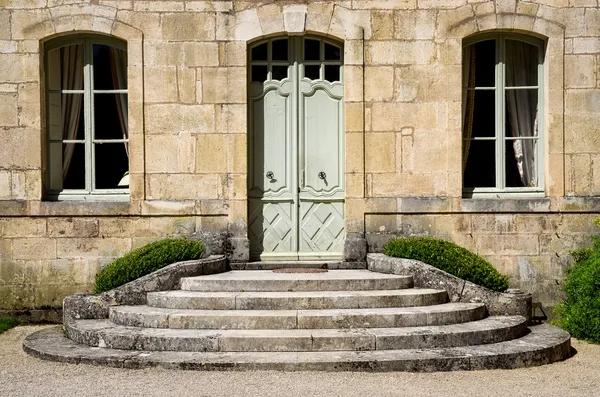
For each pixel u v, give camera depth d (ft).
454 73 34.19
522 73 35.09
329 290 29.86
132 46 33.96
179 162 34.06
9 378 23.97
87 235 33.86
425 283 30.55
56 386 22.97
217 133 34.14
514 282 34.12
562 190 34.24
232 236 34.01
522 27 34.17
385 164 34.22
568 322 31.22
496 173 35.14
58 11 33.81
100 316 29.76
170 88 34.06
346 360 24.62
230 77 34.12
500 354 25.53
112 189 34.78
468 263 30.99
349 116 34.17
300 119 35.04
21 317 33.81
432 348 26.25
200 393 22.13
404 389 22.75
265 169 35.06
